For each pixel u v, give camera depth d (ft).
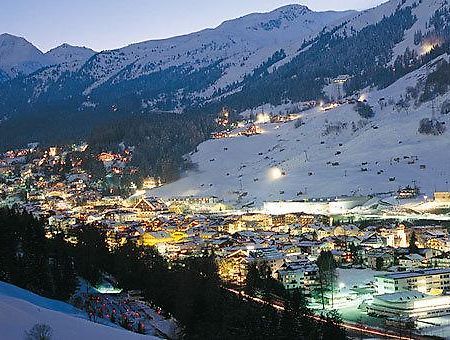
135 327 466.70
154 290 547.08
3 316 315.99
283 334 436.76
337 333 457.27
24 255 542.57
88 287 584.81
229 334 434.71
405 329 538.88
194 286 509.35
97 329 330.34
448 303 604.49
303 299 551.59
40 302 444.55
